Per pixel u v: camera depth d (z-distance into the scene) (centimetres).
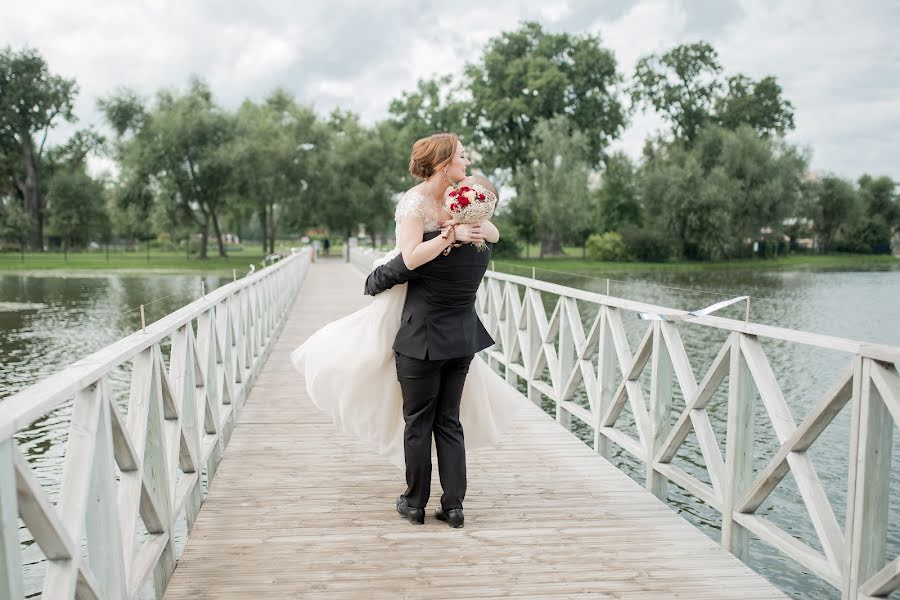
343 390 291
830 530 214
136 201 3756
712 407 779
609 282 399
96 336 1191
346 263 3488
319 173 3978
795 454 231
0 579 127
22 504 139
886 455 196
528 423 477
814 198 4034
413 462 289
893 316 1419
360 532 288
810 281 2498
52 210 4869
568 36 4328
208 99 3866
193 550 271
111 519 183
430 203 267
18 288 2198
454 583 244
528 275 582
